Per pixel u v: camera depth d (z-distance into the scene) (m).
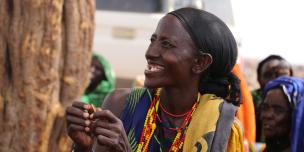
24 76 4.32
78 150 2.73
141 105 2.83
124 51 9.98
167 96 2.79
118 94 2.90
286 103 4.32
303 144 4.24
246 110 4.02
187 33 2.70
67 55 4.43
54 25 4.31
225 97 2.88
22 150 4.35
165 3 10.03
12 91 4.35
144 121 2.79
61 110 4.43
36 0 4.27
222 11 10.45
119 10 10.03
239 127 2.74
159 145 2.76
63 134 4.44
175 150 2.74
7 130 4.36
